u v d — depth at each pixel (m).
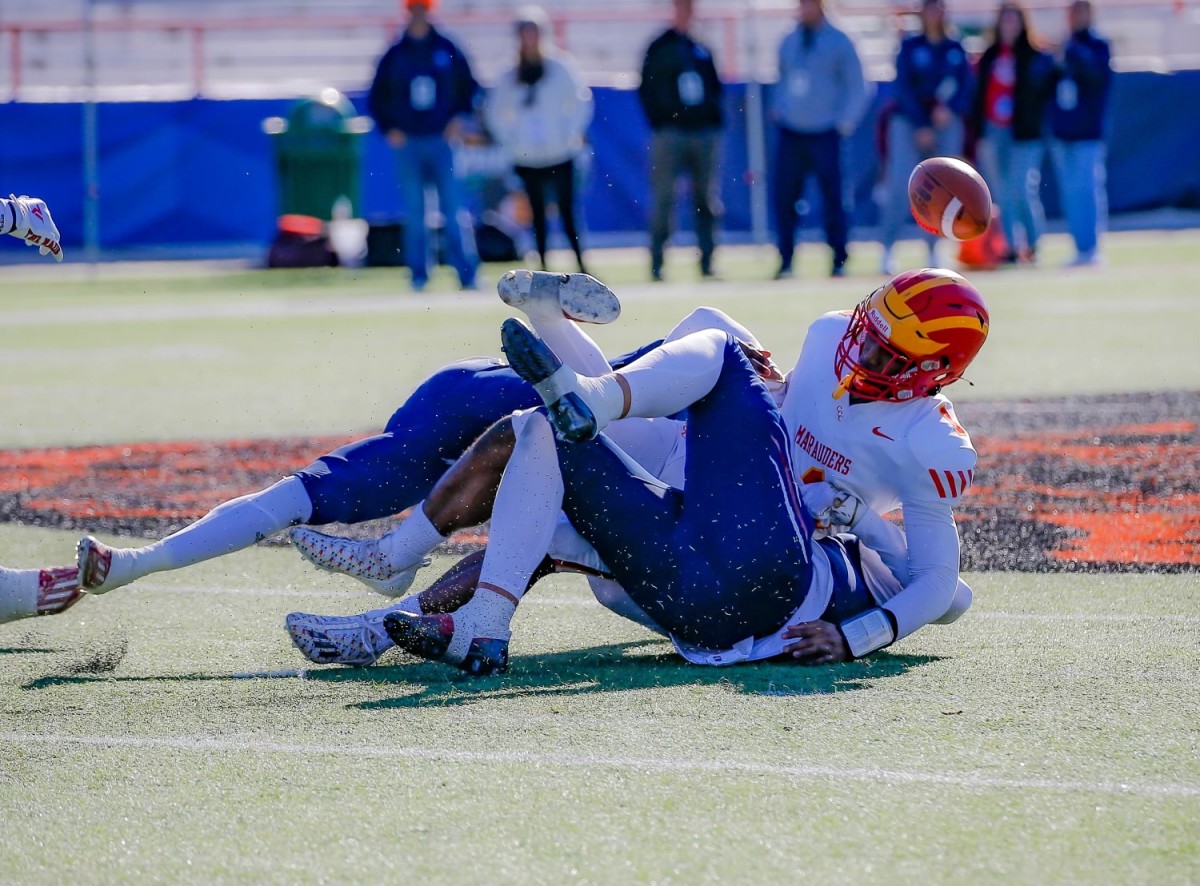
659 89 55.59
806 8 54.91
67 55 90.12
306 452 26.70
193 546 13.48
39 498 22.69
